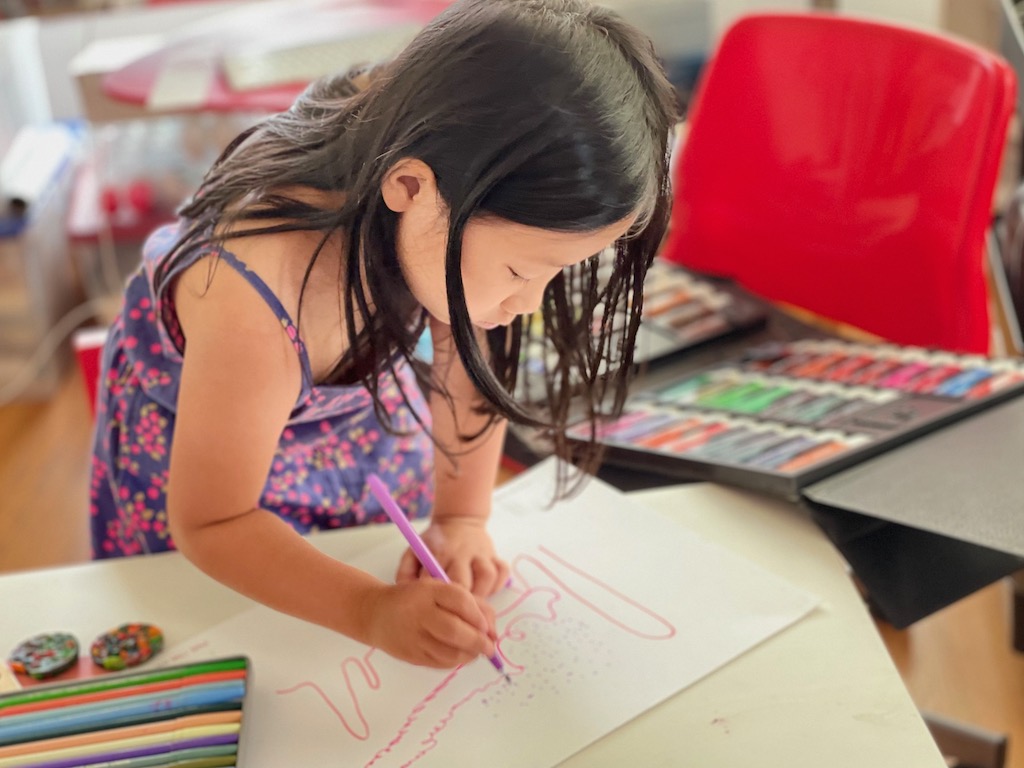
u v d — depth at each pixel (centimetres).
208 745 60
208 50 184
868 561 76
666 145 61
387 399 93
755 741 60
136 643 70
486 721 63
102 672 69
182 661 69
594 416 79
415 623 64
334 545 80
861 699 63
